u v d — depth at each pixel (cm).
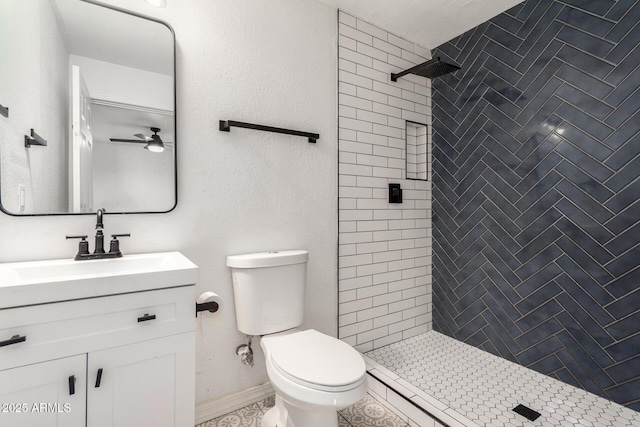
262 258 156
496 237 216
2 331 85
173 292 110
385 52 231
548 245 189
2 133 119
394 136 237
